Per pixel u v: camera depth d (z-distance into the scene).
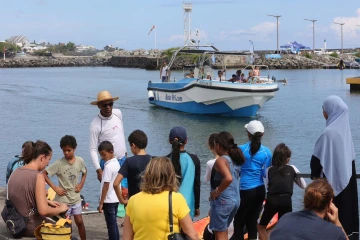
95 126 7.95
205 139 22.66
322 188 4.29
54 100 39.06
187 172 6.08
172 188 4.47
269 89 27.47
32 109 33.44
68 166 7.33
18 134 23.75
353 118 27.75
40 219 6.20
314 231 4.18
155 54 129.12
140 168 6.27
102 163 7.98
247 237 7.49
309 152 19.45
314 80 61.16
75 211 7.40
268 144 21.28
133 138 6.39
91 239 7.96
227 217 6.33
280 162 6.73
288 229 4.24
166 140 22.20
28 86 54.06
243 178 6.87
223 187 6.21
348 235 5.69
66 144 7.24
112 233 7.23
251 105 27.77
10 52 177.25
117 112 8.21
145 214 4.36
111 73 88.00
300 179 6.90
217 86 28.05
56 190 7.25
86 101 38.41
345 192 5.65
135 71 97.19
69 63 133.38
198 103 29.59
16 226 6.11
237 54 29.31
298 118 28.50
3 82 61.25
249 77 28.92
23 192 6.12
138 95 42.72
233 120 27.98
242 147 6.98
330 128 5.62
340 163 5.55
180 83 30.70
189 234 4.41
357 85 44.50
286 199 6.66
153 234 4.36
